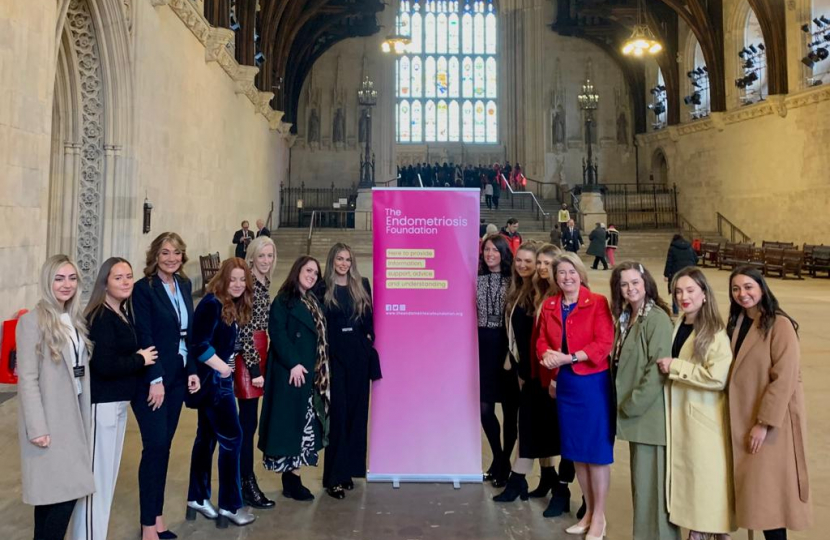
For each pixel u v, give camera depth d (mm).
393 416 4246
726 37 22984
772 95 19859
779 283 16047
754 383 2807
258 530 3484
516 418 4188
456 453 4230
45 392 2686
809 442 4770
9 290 5344
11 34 5340
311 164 28938
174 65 10594
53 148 7938
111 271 3018
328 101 29141
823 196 18422
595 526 3334
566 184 28766
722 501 2887
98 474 2990
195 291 12078
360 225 23312
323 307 4039
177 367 3404
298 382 3785
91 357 2945
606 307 3365
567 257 3426
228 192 15203
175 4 10242
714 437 2920
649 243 23453
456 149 30922
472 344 4254
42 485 2648
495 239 4242
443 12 31281
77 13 7859
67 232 7977
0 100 5184
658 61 27219
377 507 3818
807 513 2742
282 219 26672
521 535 3438
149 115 9305
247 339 3711
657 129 28812
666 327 3084
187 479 4230
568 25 28531
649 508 3105
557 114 30078
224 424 3512
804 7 19031
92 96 8203
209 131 13195
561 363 3299
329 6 24719
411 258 4262
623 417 3168
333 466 3953
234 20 15547
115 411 3053
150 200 9367
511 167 29312
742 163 22359
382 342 4242
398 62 31062
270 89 20188
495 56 31438
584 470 3428
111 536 3379
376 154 29109
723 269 20203
